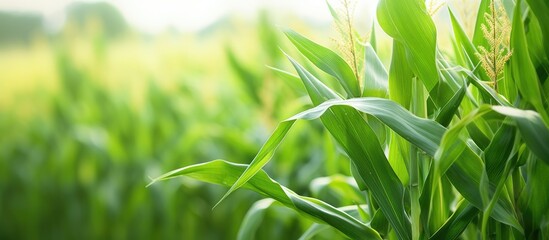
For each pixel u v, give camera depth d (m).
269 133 4.81
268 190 2.08
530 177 1.95
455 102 1.94
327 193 3.77
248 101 5.18
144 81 6.39
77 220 6.06
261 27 5.16
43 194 6.36
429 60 1.99
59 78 7.50
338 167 3.45
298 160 4.47
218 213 4.95
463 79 2.01
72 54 7.48
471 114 1.75
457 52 2.21
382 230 2.10
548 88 1.88
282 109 4.77
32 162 6.62
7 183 6.88
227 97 5.80
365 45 2.14
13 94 7.63
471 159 1.94
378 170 2.01
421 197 1.99
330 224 2.06
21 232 6.75
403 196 2.02
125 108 6.32
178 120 5.96
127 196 5.60
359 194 2.58
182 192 5.01
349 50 2.05
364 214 2.30
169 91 6.08
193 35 7.18
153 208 5.25
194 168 2.06
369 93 2.07
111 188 5.51
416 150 2.05
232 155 4.96
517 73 1.83
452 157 1.89
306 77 2.07
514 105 1.89
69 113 7.04
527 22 1.89
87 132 6.01
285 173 4.33
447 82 2.05
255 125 5.16
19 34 18.30
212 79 6.12
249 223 2.62
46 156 6.61
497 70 1.92
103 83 7.08
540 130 1.74
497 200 1.96
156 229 5.28
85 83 7.25
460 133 1.98
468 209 1.98
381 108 1.90
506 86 1.97
